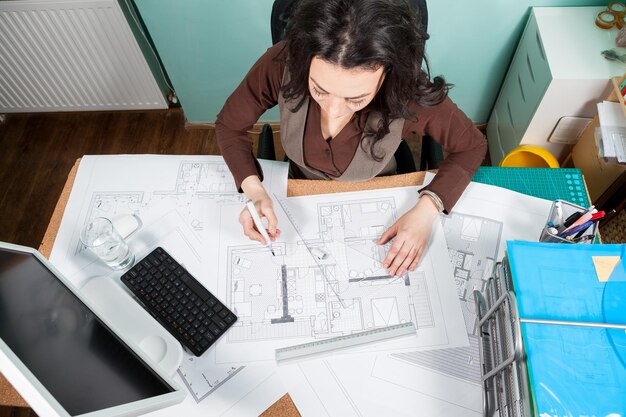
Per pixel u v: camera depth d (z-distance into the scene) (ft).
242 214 3.29
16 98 6.98
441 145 3.72
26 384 1.77
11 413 5.11
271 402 2.75
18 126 7.39
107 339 2.27
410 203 3.40
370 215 3.36
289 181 3.56
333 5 2.13
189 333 2.96
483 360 2.71
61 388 1.88
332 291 3.07
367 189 3.49
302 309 3.02
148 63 6.47
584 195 3.50
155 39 5.73
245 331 2.97
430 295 3.02
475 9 5.32
